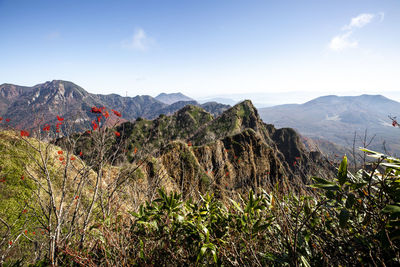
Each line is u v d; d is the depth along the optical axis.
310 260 1.26
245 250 1.37
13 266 1.65
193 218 1.51
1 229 3.36
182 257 1.44
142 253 1.35
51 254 1.45
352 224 1.27
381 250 1.03
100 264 1.38
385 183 1.12
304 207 1.44
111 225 1.60
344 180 1.10
